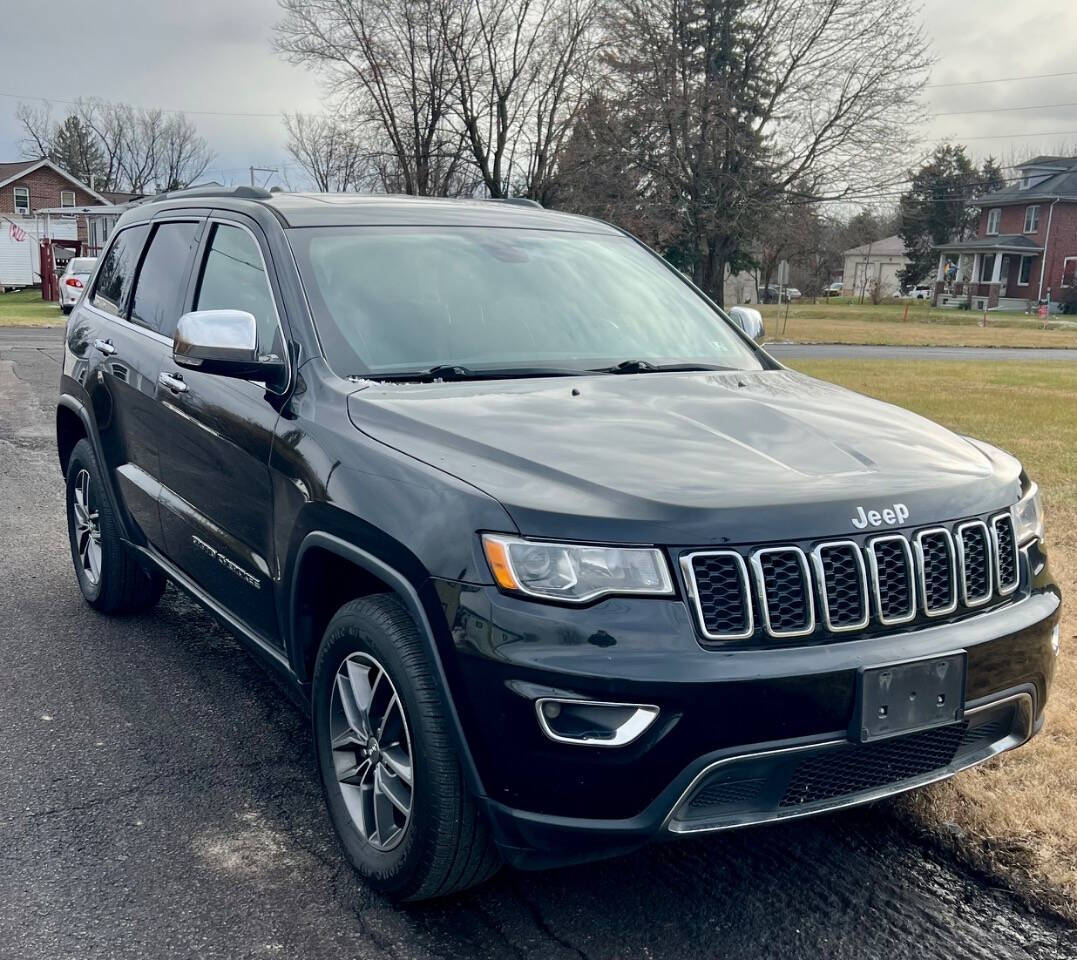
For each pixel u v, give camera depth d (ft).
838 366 76.69
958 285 238.07
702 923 9.35
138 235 16.70
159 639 16.40
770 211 137.28
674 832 8.02
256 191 13.65
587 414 10.00
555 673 7.80
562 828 8.03
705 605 8.05
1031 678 9.30
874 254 327.26
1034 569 9.83
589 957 8.87
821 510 8.42
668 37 135.64
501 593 8.07
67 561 20.43
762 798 8.28
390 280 12.09
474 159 148.87
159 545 14.57
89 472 16.57
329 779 10.21
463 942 9.05
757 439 9.68
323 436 10.14
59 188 225.15
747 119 137.90
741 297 237.25
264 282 12.19
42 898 9.59
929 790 11.41
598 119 138.21
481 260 12.99
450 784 8.55
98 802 11.37
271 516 10.93
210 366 10.73
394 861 9.18
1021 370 75.66
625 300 13.43
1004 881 9.94
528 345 11.96
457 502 8.48
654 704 7.77
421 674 8.65
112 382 15.40
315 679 10.23
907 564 8.64
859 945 9.05
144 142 337.11
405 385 10.64
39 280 200.85
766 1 133.80
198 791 11.66
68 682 14.64
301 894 9.72
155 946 8.91
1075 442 37.22
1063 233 219.61
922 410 47.01
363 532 9.20
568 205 140.26
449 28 141.38
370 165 155.43
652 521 8.09
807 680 8.01
